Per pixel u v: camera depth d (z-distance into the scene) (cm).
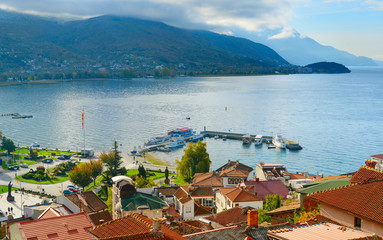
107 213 8588
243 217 6875
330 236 2995
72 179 15475
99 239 3150
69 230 4397
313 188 5159
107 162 17175
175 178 17788
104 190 15588
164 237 3161
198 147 16750
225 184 12100
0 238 6094
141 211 8550
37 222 4475
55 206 8369
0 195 14825
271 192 10638
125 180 10112
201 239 3803
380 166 6581
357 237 2981
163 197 10300
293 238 2938
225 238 3722
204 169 16538
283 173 14888
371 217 3509
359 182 4219
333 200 3925
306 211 4984
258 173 15750
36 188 16225
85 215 4725
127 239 3105
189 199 9344
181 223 5228
